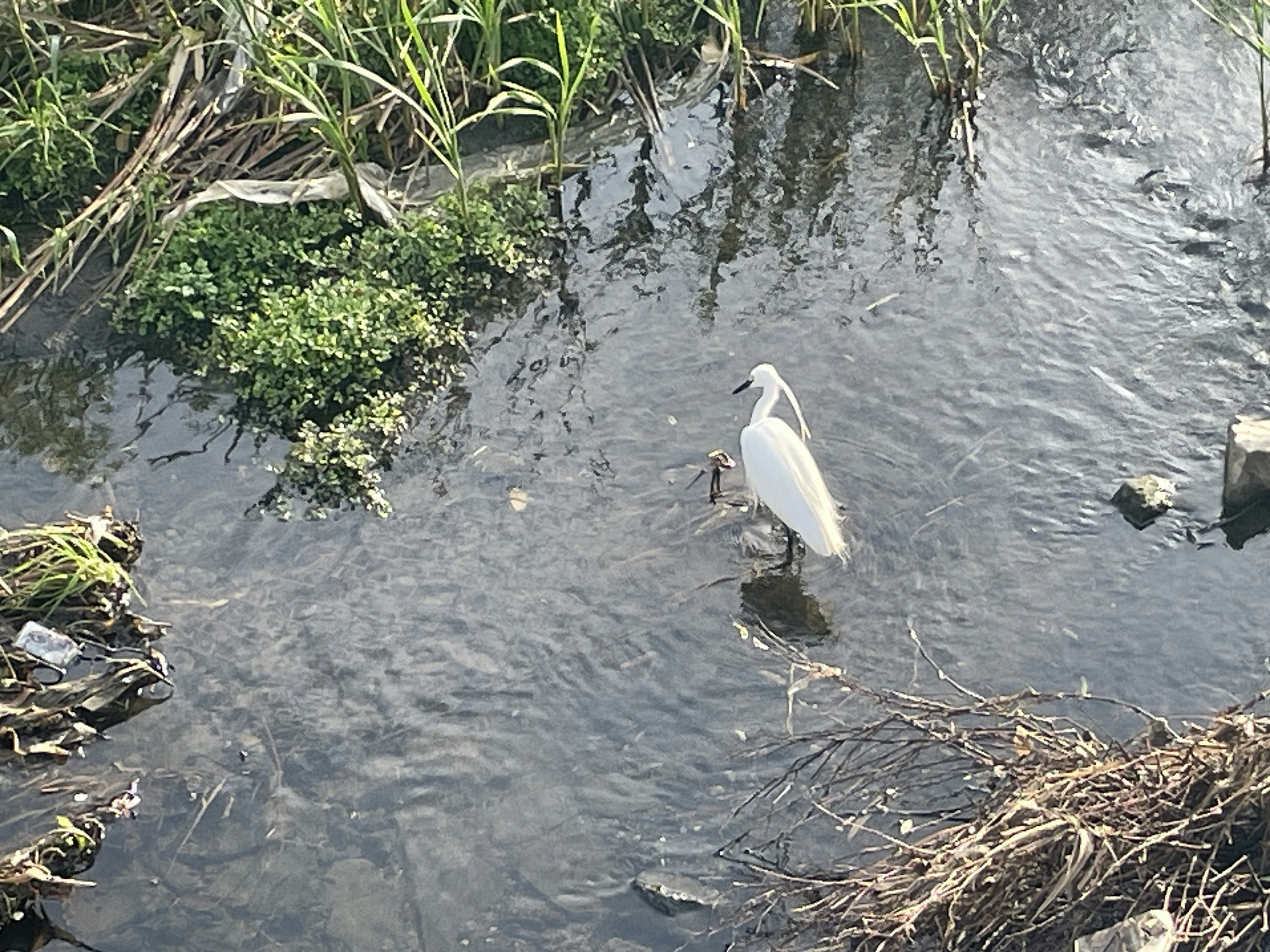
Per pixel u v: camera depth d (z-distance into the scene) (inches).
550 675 306.7
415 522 340.5
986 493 339.6
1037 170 437.1
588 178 440.8
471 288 401.1
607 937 262.7
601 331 391.9
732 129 458.3
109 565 316.8
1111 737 286.0
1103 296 391.5
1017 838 227.9
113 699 304.2
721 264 412.5
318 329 373.1
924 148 448.8
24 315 390.0
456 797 286.4
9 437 365.4
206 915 269.4
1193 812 241.6
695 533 335.0
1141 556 323.3
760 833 276.4
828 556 326.6
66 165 406.3
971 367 373.1
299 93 387.2
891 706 286.0
